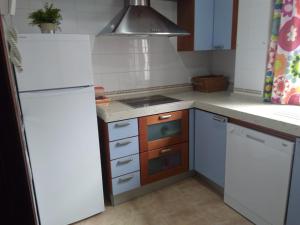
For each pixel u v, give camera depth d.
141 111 2.07
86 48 1.70
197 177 2.61
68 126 1.76
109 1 2.30
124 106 2.18
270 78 2.05
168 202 2.20
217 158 2.17
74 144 1.81
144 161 2.20
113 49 2.42
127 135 2.05
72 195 1.89
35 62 1.56
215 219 1.95
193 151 2.48
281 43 1.90
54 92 1.66
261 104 2.04
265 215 1.72
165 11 2.60
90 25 2.26
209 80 2.73
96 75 2.39
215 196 2.26
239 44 2.31
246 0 2.16
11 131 0.67
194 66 2.96
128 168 2.13
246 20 2.20
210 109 2.13
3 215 0.72
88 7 2.22
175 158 2.48
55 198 1.83
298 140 1.43
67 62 1.66
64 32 2.17
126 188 2.16
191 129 2.41
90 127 1.84
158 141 2.24
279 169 1.56
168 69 2.79
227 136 1.96
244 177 1.86
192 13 2.44
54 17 1.72
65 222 1.91
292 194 1.50
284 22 1.86
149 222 1.96
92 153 1.90
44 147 1.71
